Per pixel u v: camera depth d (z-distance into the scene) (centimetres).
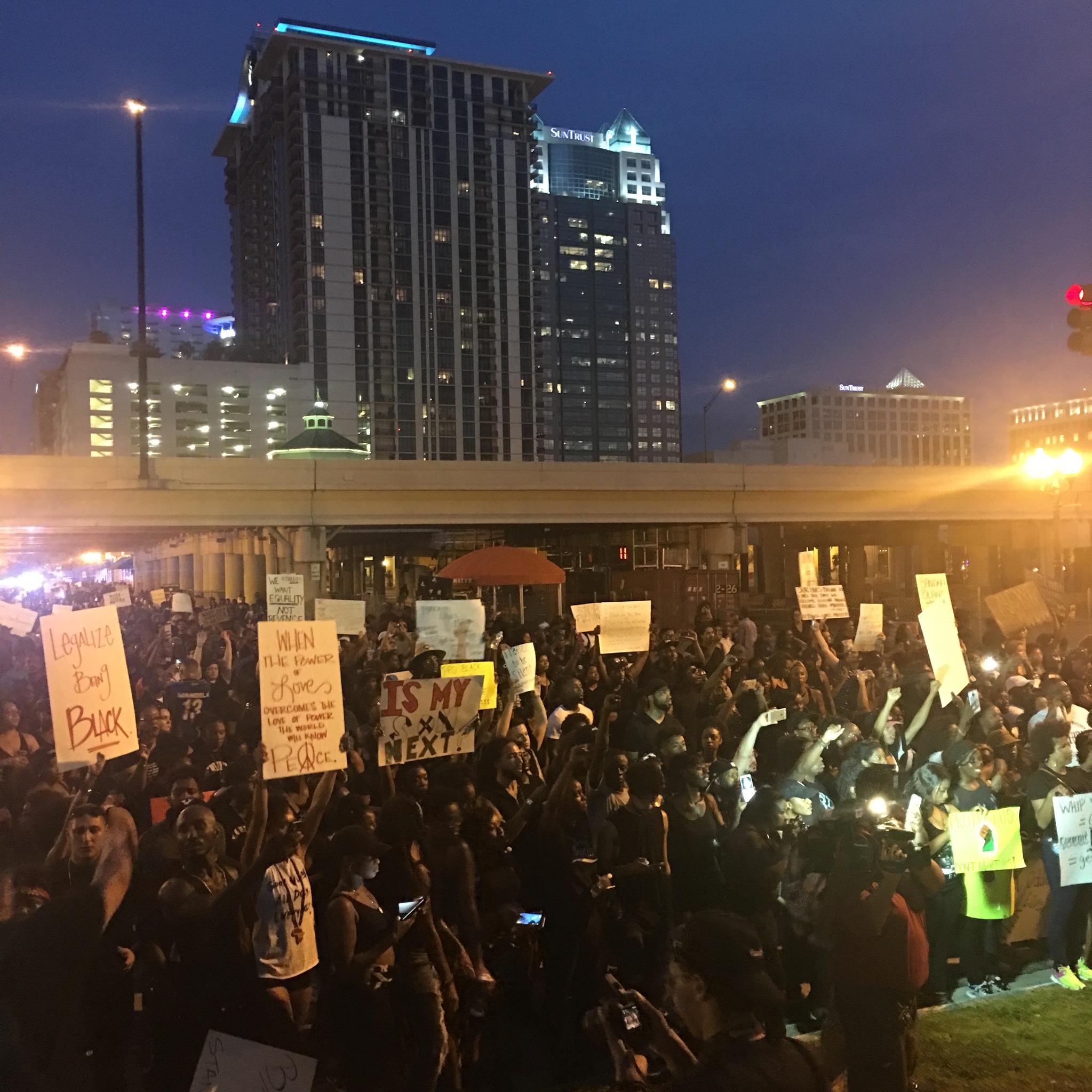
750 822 604
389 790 662
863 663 1484
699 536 5647
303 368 14812
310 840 513
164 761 722
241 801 578
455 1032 514
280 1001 466
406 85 15725
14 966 404
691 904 646
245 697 1054
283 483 4128
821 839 486
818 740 698
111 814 461
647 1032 328
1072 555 5731
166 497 3972
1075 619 4141
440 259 16025
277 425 14512
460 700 668
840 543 7444
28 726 936
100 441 13450
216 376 14138
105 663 612
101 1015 460
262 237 16938
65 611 603
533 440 16850
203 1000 459
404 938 493
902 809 525
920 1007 656
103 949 470
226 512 4088
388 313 15612
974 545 6731
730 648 1391
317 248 15175
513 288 16638
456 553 7875
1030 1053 583
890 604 5500
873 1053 438
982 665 1205
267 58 15588
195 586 7775
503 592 4362
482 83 16362
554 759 780
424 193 15912
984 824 663
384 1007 474
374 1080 469
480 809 584
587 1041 591
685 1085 296
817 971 621
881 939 438
